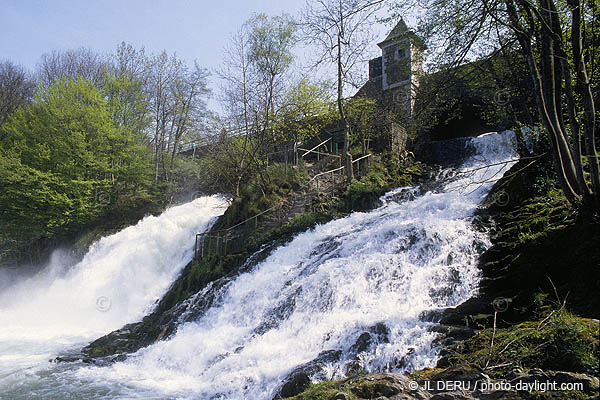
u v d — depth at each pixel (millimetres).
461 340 7688
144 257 23422
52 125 32469
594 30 10531
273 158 27547
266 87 25422
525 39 9141
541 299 7934
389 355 8133
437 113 12898
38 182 30688
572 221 9289
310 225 17906
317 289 12039
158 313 18109
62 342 16094
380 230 13609
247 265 16891
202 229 23344
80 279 24656
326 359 8836
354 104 24688
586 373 5172
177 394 9828
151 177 37375
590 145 8570
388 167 22750
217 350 11625
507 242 10383
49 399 9648
